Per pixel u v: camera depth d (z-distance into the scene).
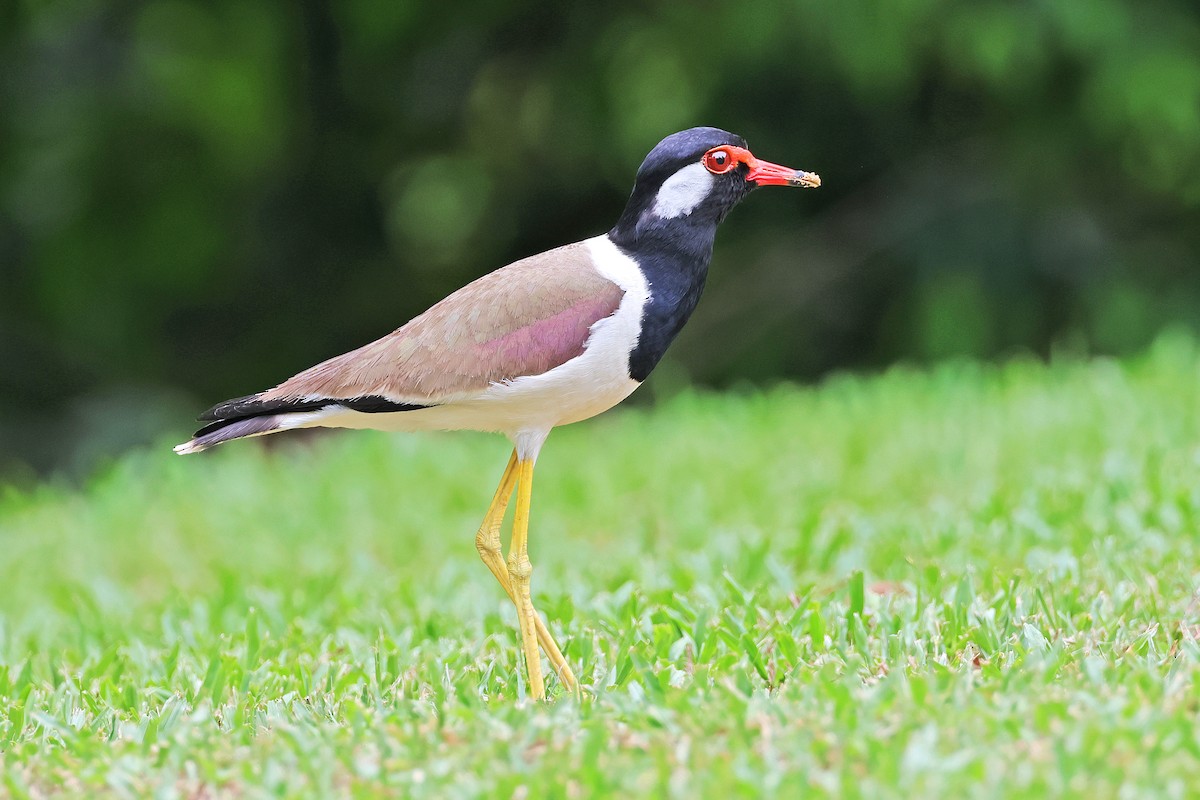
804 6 20.75
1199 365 15.52
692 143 8.55
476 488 14.47
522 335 8.15
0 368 22.64
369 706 7.93
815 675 7.63
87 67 22.14
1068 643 8.15
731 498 13.22
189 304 24.09
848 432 14.73
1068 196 22.08
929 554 10.53
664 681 7.77
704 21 21.73
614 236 8.62
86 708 8.43
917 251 22.17
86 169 22.64
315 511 14.12
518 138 23.47
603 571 11.14
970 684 7.27
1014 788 5.99
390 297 24.45
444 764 6.61
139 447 21.11
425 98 23.48
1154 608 8.61
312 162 23.83
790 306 22.72
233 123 22.34
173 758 6.97
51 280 23.08
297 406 8.40
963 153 22.62
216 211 23.48
